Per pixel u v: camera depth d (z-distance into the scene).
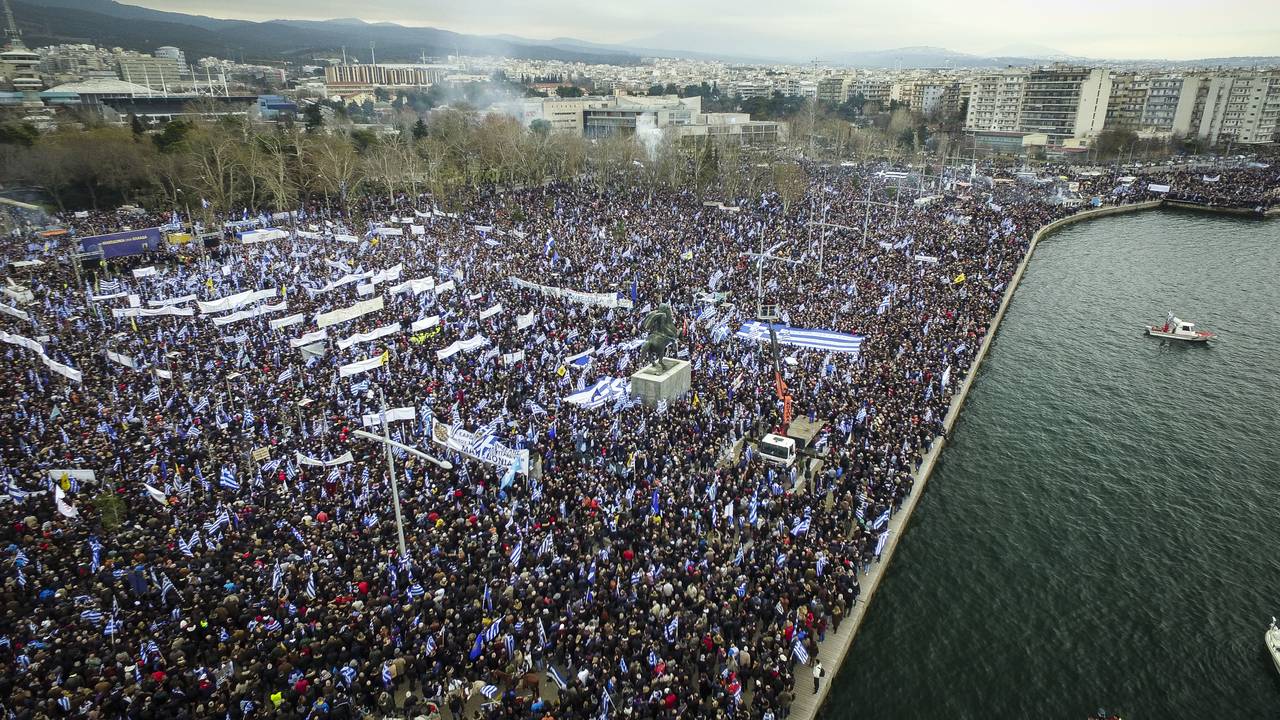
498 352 52.62
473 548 31.39
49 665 24.33
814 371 53.00
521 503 35.25
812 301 66.75
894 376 52.22
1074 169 180.62
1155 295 88.75
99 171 112.81
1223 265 102.56
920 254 85.62
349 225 105.00
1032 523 43.19
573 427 42.50
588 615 28.61
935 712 30.44
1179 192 148.00
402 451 39.66
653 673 26.31
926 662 32.97
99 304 63.94
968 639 34.34
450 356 52.28
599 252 83.69
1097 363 67.56
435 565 30.34
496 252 84.31
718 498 36.97
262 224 101.56
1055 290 90.94
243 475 36.97
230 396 45.44
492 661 27.09
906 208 116.12
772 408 48.03
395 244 88.69
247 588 28.61
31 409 43.38
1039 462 49.97
